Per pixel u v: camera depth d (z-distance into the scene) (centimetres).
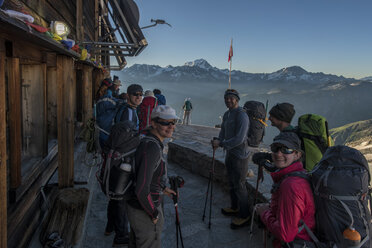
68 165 427
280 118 294
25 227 321
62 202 327
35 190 370
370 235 181
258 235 392
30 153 416
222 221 435
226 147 383
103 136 402
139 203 237
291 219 199
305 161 259
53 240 307
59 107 411
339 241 183
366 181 183
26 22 206
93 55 931
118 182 232
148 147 226
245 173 403
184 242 378
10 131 305
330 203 186
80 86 820
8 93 304
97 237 379
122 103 405
